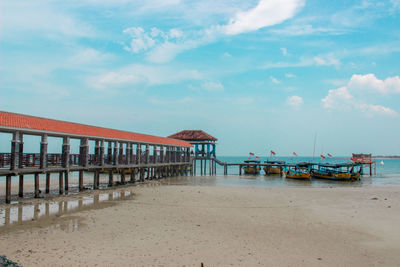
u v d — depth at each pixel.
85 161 29.05
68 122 29.30
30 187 33.19
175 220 17.33
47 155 24.91
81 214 18.45
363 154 60.56
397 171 87.06
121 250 12.05
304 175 50.56
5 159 22.20
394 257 12.00
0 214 18.22
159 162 47.91
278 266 10.85
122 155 37.06
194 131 68.81
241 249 12.52
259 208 21.55
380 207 22.36
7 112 23.02
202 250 12.28
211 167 66.12
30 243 12.70
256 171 65.25
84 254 11.52
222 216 18.67
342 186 40.25
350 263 11.33
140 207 21.08
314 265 11.05
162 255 11.60
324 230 15.77
